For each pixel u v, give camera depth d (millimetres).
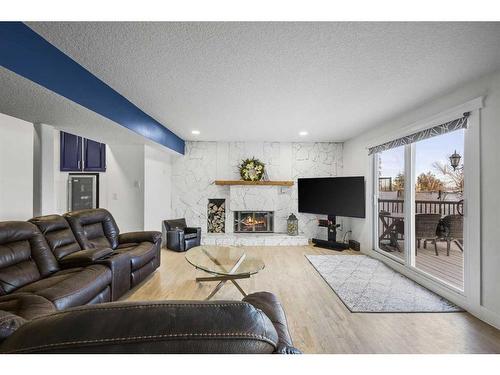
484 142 2336
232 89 2703
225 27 1646
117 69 2260
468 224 2496
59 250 2568
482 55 1980
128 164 4641
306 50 1931
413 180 3498
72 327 539
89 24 1615
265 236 5449
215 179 5738
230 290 3016
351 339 2043
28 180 3090
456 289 2732
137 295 2852
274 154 5758
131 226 4625
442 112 2789
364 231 4770
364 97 2914
